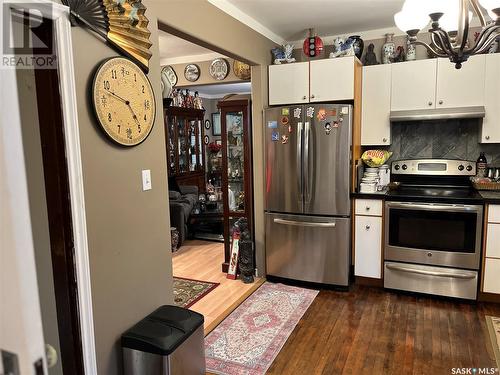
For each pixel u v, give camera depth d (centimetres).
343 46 349
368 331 277
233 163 401
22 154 58
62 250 160
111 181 184
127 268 197
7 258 55
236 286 370
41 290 164
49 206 158
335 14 331
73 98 156
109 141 181
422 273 329
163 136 222
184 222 525
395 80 352
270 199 372
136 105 196
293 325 288
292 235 363
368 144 371
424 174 367
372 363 238
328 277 354
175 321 204
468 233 312
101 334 181
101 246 179
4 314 54
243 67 447
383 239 344
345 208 342
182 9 241
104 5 174
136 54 195
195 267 429
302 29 374
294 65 362
